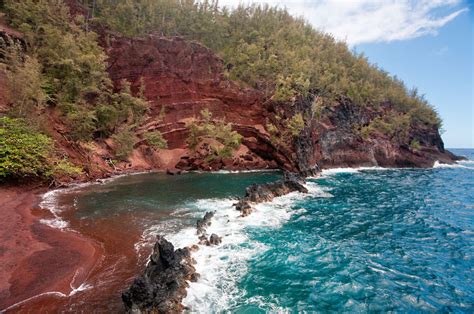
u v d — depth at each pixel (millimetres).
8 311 10969
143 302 11398
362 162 74125
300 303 13195
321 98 70875
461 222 27359
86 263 15164
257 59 77688
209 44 77938
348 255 18953
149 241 18797
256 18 98375
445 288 15250
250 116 66938
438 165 89938
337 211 29891
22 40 41875
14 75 32375
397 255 19375
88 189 32594
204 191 35344
